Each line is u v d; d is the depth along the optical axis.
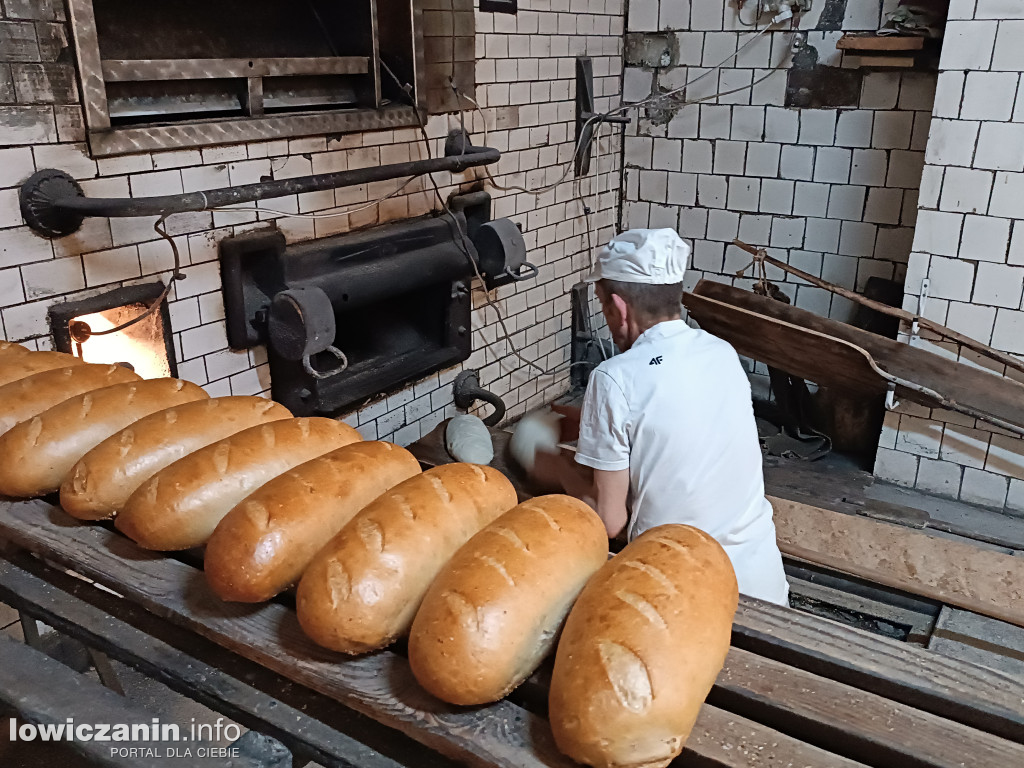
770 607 1.07
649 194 4.51
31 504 1.28
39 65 1.90
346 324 3.17
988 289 3.25
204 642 1.11
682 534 1.00
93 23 1.97
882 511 3.39
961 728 0.86
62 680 1.03
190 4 2.34
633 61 4.31
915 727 0.86
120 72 2.06
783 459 3.87
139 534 1.10
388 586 0.92
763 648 1.00
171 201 1.96
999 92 3.02
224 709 1.00
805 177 4.02
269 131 2.47
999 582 2.09
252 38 2.51
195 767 0.88
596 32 4.04
